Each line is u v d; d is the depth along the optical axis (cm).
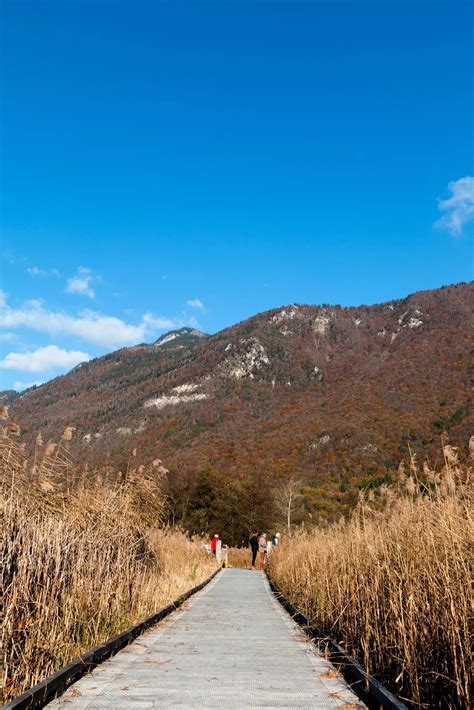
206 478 6412
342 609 855
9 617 555
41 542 668
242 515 6219
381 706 515
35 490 888
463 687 491
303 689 574
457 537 581
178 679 606
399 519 804
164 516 1462
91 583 805
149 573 1316
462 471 675
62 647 623
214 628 988
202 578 1961
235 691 561
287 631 977
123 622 859
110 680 598
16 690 510
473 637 508
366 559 855
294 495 5934
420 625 596
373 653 693
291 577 1552
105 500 1195
